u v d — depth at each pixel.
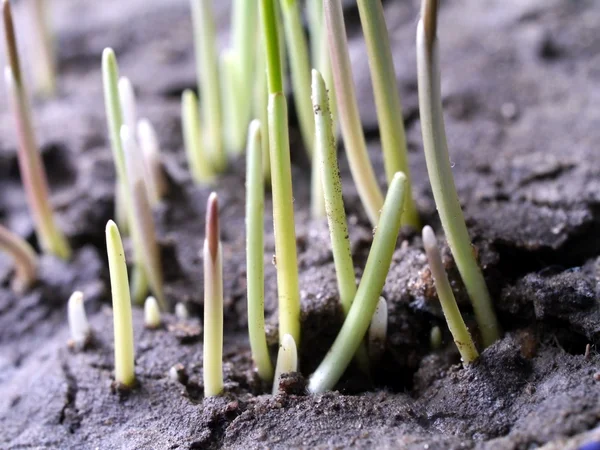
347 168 0.14
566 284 0.11
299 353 0.11
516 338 0.11
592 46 0.16
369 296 0.11
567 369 0.11
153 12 0.20
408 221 0.12
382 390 0.11
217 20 0.19
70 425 0.11
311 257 0.12
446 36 0.17
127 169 0.12
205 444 0.11
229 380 0.11
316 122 0.10
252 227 0.10
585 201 0.12
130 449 0.11
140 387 0.11
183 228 0.14
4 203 0.15
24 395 0.12
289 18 0.12
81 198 0.14
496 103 0.15
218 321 0.10
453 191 0.10
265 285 0.12
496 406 0.10
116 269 0.10
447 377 0.11
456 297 0.11
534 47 0.16
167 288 0.13
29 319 0.13
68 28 0.19
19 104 0.12
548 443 0.10
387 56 0.11
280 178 0.10
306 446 0.10
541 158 0.13
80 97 0.17
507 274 0.12
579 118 0.14
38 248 0.14
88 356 0.12
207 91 0.14
